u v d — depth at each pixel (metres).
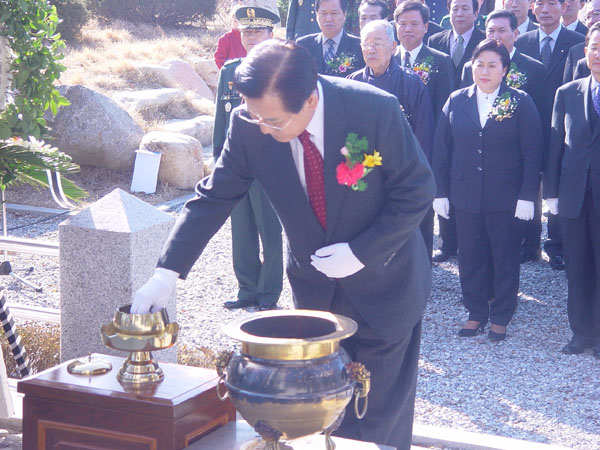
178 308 6.64
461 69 8.06
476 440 4.27
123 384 2.88
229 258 8.16
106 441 2.82
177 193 10.45
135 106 12.73
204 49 19.05
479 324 6.12
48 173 4.23
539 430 4.57
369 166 2.83
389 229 2.90
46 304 6.63
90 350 4.32
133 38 19.25
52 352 5.07
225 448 2.78
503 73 5.95
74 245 4.25
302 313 2.80
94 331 4.30
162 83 14.62
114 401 2.77
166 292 2.93
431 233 6.55
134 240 4.18
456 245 8.05
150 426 2.75
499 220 5.93
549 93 7.96
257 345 2.46
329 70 7.38
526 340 6.01
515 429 4.57
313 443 2.82
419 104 6.34
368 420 3.34
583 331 5.75
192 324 6.25
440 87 7.03
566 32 7.98
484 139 5.90
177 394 2.80
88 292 4.27
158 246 4.37
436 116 7.06
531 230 7.89
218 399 2.94
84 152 10.63
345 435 3.36
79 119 10.58
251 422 2.52
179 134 10.87
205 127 12.90
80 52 16.17
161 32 20.77
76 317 4.32
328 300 3.21
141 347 2.82
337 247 2.90
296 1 10.28
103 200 4.34
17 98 3.91
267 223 6.45
